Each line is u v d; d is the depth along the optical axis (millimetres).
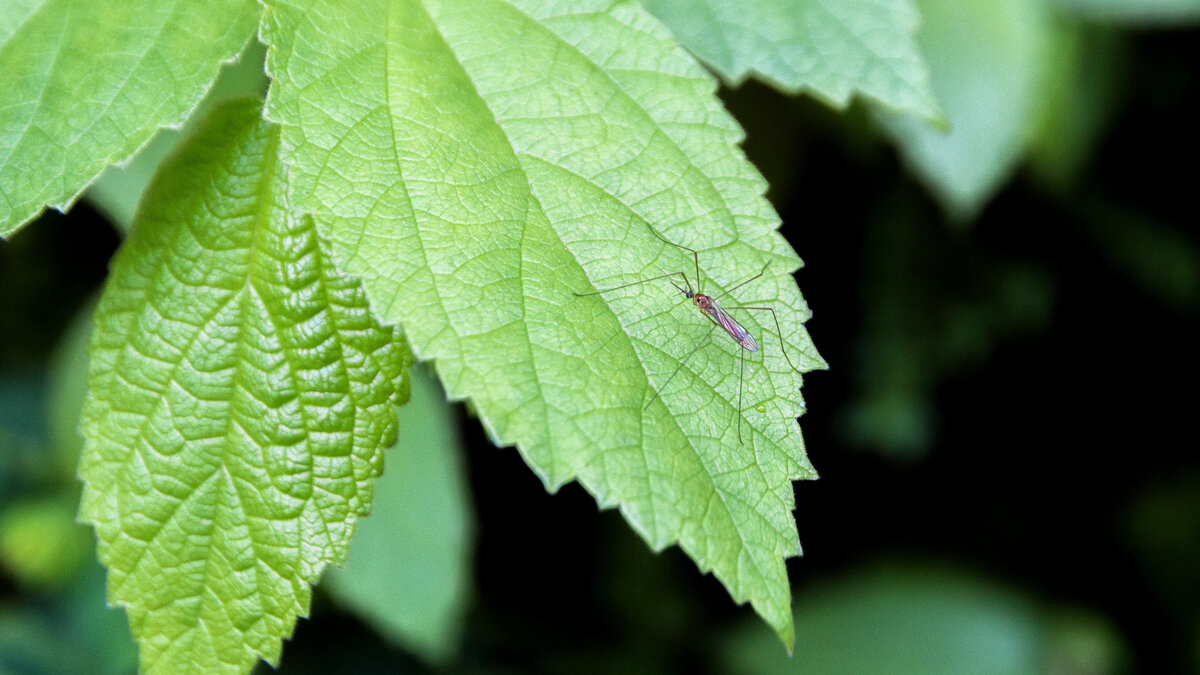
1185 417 800
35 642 614
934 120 403
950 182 461
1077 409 809
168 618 372
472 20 377
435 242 363
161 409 374
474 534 632
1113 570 818
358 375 373
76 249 753
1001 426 815
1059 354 792
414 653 719
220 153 376
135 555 373
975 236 727
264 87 394
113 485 373
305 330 373
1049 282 750
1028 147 588
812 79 404
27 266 745
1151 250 749
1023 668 734
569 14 379
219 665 372
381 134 366
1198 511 805
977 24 460
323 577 458
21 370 739
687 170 374
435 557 456
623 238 369
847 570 822
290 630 372
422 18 376
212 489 373
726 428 362
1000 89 460
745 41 404
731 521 358
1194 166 737
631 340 364
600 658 786
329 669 703
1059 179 610
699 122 376
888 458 815
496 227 365
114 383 374
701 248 371
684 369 363
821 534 833
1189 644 784
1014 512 827
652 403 361
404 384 374
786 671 756
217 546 373
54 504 649
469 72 374
